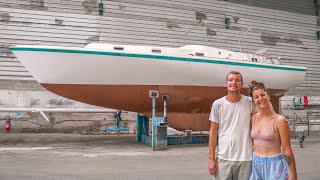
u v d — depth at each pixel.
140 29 11.74
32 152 6.11
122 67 6.86
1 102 9.98
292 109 13.74
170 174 4.14
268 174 2.01
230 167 2.22
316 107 14.33
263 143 2.07
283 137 1.97
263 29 14.09
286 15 14.74
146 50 7.20
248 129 2.24
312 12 15.49
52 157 5.51
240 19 13.66
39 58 6.50
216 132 2.36
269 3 14.44
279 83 9.01
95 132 10.52
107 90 7.08
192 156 5.76
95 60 6.64
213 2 13.20
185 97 7.68
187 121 8.10
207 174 4.16
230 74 2.29
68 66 6.60
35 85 10.32
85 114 10.62
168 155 5.88
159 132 6.66
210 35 12.89
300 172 4.30
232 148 2.23
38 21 10.60
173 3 12.41
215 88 7.89
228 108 2.28
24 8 10.52
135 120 11.09
